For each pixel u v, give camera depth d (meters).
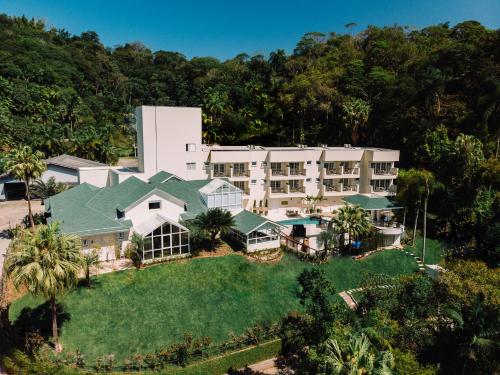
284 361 28.47
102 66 151.12
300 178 57.59
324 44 111.06
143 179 51.19
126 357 25.39
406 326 27.94
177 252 36.91
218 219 38.19
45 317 27.14
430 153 55.88
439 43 84.25
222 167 55.56
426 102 64.94
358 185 60.97
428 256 46.72
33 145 80.00
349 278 39.12
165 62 171.88
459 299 28.53
